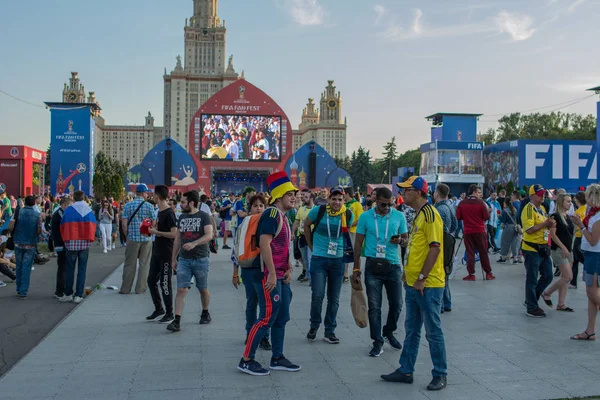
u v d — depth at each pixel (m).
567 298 9.37
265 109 47.06
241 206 13.60
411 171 53.81
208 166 46.50
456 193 50.12
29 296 9.80
